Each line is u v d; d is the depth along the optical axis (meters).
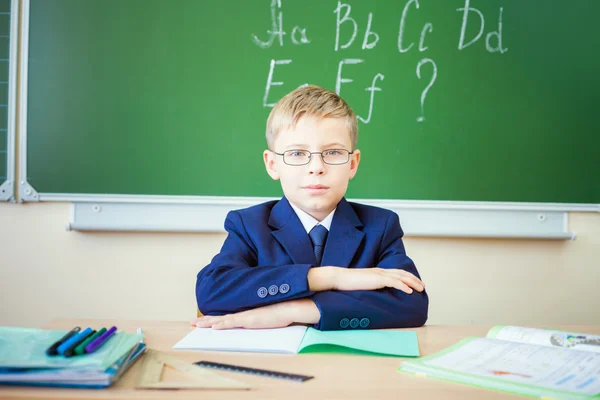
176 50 1.97
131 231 2.00
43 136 1.95
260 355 0.76
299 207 1.15
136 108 1.97
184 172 1.97
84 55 1.96
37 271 1.99
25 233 1.98
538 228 2.03
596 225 2.06
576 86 2.03
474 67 2.01
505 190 2.02
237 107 1.98
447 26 2.00
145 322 0.98
